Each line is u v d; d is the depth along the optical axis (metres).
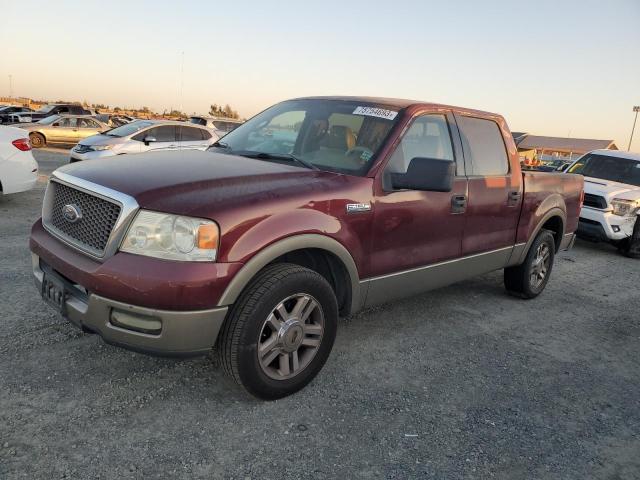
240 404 3.07
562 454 2.90
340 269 3.44
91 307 2.73
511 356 4.15
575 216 6.03
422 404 3.27
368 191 3.45
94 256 2.79
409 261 3.86
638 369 4.18
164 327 2.63
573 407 3.44
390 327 4.50
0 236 6.17
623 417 3.38
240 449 2.67
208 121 20.17
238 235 2.75
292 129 4.11
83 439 2.62
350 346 4.02
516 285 5.52
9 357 3.33
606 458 2.91
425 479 2.58
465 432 3.02
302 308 3.11
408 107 3.94
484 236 4.60
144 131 13.74
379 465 2.65
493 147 4.70
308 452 2.69
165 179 2.92
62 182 3.16
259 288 2.88
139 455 2.55
